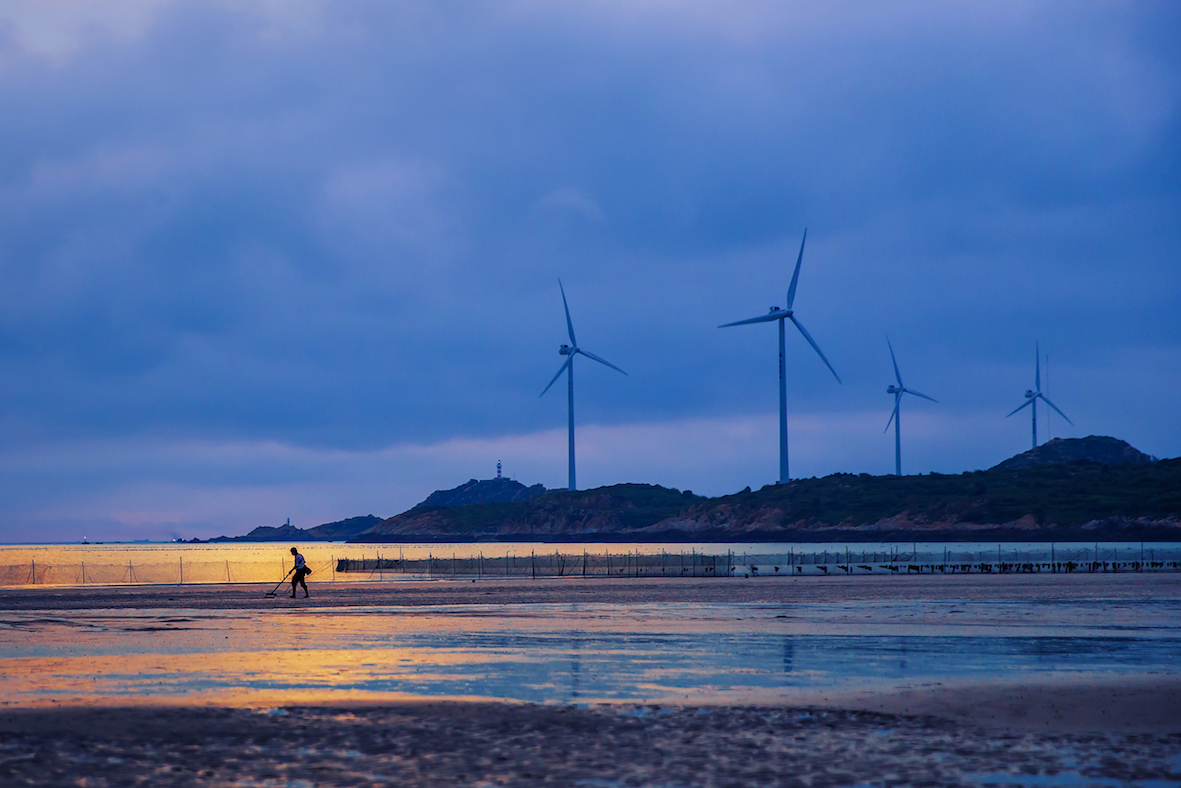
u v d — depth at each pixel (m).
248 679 20.59
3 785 12.06
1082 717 16.70
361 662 23.56
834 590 54.94
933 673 21.83
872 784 12.38
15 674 21.17
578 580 68.69
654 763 13.41
